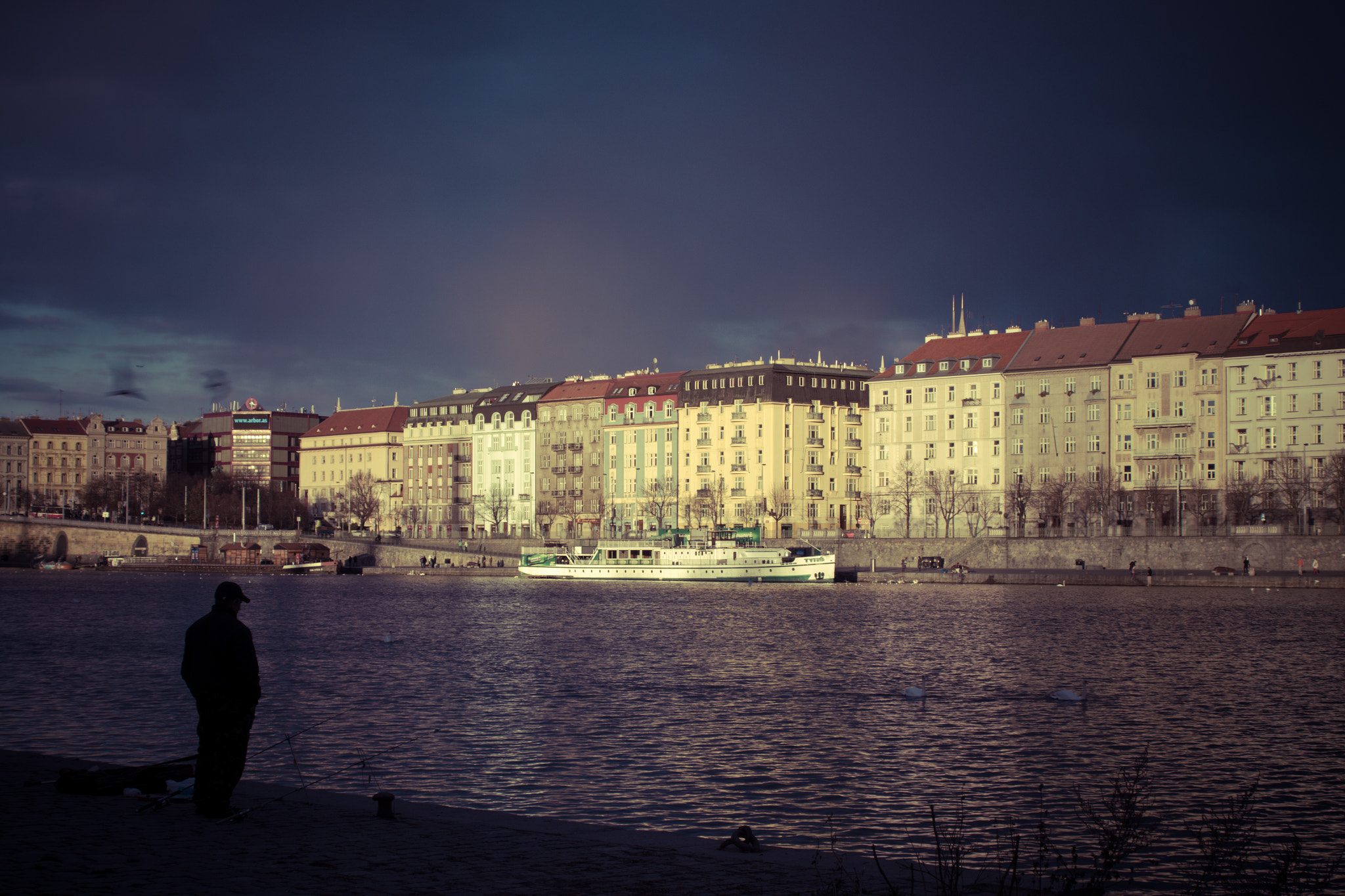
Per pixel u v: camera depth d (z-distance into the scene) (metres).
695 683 68.44
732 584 180.38
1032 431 197.00
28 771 31.14
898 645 88.00
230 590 25.55
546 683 68.50
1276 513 165.75
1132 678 69.88
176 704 59.12
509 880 21.12
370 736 51.44
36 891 19.39
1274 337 179.25
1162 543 160.25
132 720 54.50
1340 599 127.00
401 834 24.61
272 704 60.62
